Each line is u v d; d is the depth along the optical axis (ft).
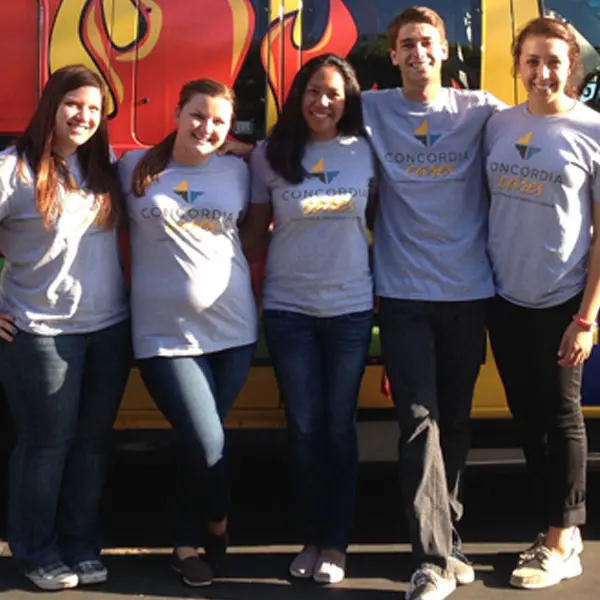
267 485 13.98
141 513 12.89
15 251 9.79
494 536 12.12
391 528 12.35
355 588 10.53
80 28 11.30
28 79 11.30
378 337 11.34
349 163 10.15
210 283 9.95
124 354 10.38
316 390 10.36
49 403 9.89
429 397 10.16
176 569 10.71
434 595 9.76
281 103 11.32
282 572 10.94
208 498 10.31
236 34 11.29
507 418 11.68
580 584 10.68
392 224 10.41
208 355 10.31
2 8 11.31
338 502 10.55
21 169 9.52
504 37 11.48
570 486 10.48
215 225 9.98
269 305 10.49
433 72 10.08
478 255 10.36
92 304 9.96
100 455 10.58
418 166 10.23
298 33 11.32
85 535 10.74
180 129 9.73
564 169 9.59
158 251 9.93
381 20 11.42
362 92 10.71
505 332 10.45
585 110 9.87
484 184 10.53
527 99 10.82
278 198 10.16
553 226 9.77
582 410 11.54
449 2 11.44
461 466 10.75
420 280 10.17
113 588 10.54
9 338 9.85
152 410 11.46
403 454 10.09
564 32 9.62
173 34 11.29
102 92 9.80
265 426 11.57
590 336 9.97
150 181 9.82
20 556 10.44
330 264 10.14
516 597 10.32
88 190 9.79
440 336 10.34
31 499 10.20
